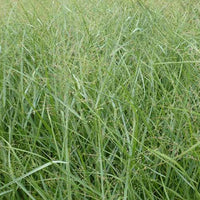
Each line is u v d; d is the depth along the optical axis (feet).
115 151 5.91
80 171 5.62
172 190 5.04
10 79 7.86
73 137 6.24
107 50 8.35
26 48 8.65
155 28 9.43
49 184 5.40
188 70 7.30
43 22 9.95
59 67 7.06
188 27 9.55
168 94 6.82
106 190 5.35
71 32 9.32
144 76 7.63
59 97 6.71
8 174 5.39
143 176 5.35
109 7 11.21
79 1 11.50
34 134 6.49
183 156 5.53
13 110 7.01
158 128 6.24
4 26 9.89
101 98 6.77
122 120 6.49
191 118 6.33
